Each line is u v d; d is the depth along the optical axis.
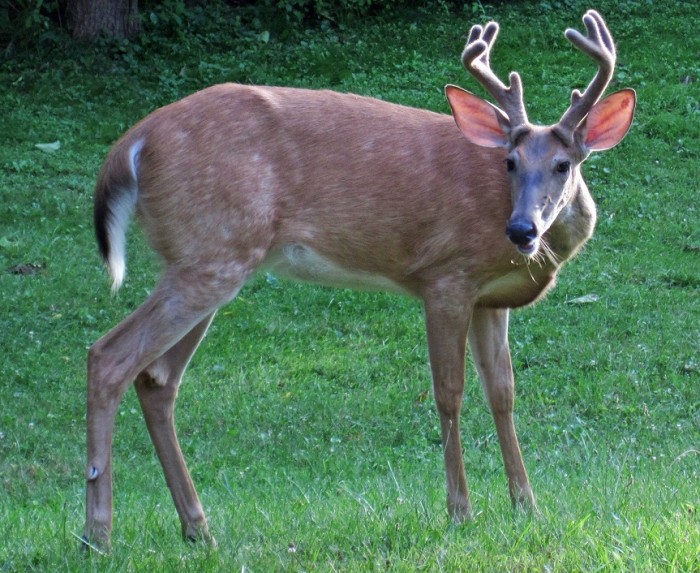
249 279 7.86
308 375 14.33
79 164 20.86
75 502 10.26
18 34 26.16
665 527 6.42
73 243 17.84
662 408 13.23
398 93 23.53
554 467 10.80
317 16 28.34
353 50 26.16
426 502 8.27
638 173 20.59
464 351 8.09
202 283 7.71
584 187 8.31
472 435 12.53
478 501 8.41
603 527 6.64
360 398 13.64
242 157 7.78
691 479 9.20
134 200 7.98
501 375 8.40
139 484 11.23
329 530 7.14
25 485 11.38
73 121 22.83
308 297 16.53
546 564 5.96
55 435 12.76
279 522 7.63
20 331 15.17
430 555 6.29
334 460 11.95
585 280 16.91
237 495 10.12
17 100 23.53
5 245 17.41
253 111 7.92
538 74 24.38
